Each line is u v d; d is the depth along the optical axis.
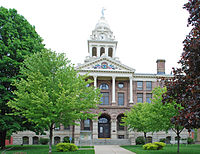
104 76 53.91
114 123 51.53
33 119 21.78
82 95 23.95
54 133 49.88
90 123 52.66
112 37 68.31
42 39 35.84
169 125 23.89
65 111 21.52
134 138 45.62
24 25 32.19
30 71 24.31
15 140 48.28
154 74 56.50
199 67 10.45
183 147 34.19
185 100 11.57
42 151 25.78
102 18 70.44
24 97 21.12
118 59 62.91
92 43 65.06
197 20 10.92
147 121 29.75
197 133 55.41
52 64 23.95
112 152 26.64
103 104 54.56
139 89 55.97
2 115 27.33
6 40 29.47
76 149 27.53
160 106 23.66
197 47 10.04
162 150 28.52
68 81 22.91
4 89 26.91
